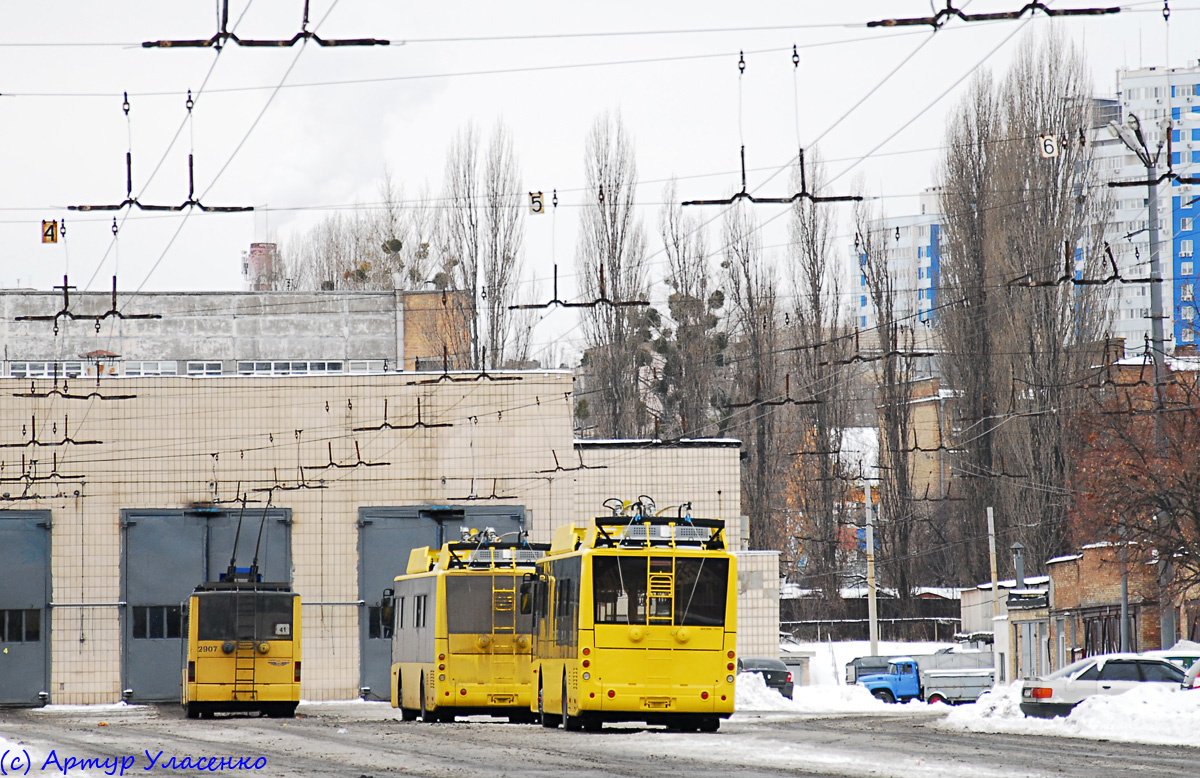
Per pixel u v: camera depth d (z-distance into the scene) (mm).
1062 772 39219
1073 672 76750
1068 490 139875
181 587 133625
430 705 82188
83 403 134125
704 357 190750
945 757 45062
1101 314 164625
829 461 193375
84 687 131750
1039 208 167750
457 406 135750
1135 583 119438
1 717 99688
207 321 169500
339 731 66812
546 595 72062
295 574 133875
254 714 104000
